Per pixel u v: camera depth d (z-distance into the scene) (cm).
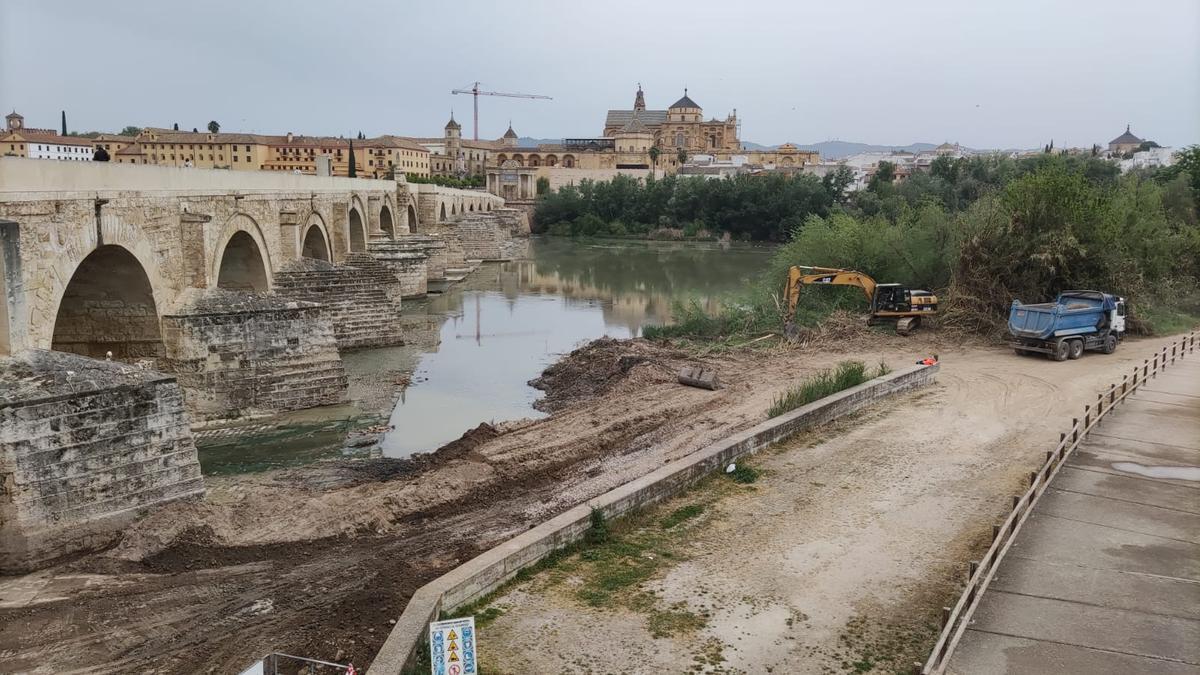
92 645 1371
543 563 1609
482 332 4956
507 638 1334
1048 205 4156
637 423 2716
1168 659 1109
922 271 4678
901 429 2542
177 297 2958
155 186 2750
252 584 1583
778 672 1245
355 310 4334
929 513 1875
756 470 2162
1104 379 3148
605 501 1777
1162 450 2023
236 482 2327
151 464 1934
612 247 12094
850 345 3894
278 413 3072
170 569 1661
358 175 15938
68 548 1788
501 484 2197
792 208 12575
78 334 2848
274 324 3044
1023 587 1327
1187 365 3209
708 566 1606
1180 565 1398
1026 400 2883
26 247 2022
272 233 4103
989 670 1091
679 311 4881
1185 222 5856
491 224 10725
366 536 1844
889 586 1522
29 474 1734
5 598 1551
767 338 4172
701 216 13562
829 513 1877
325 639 1358
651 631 1362
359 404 3225
